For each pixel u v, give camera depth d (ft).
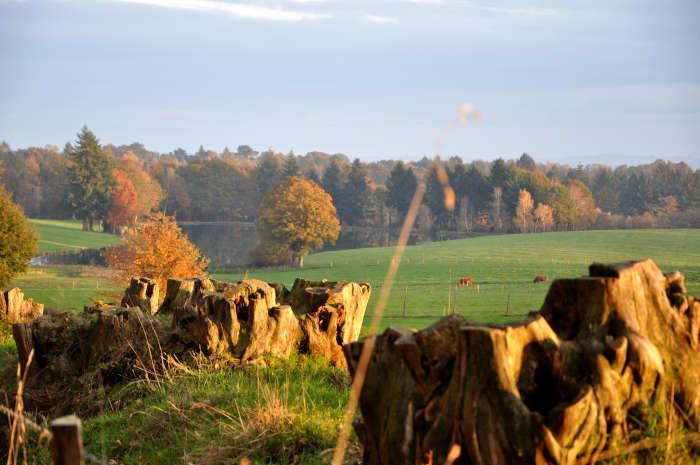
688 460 14.93
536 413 13.87
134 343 40.52
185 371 36.52
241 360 37.93
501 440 13.88
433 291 209.15
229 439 25.50
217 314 39.58
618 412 14.99
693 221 545.03
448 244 395.96
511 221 525.34
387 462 16.33
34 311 73.61
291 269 323.57
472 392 14.30
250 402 29.86
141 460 27.20
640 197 618.44
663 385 15.83
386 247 426.92
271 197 356.59
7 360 51.93
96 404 37.47
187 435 28.04
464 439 14.46
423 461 15.23
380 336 17.33
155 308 55.26
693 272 220.23
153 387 35.81
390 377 16.96
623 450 14.79
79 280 271.90
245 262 368.89
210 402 30.66
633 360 15.38
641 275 16.87
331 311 42.78
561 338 16.47
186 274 187.52
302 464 22.81
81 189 558.15
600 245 341.41
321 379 35.99
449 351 15.74
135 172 615.16
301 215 347.56
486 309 165.17
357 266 315.17
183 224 652.07
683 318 17.04
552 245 352.90
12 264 208.33
